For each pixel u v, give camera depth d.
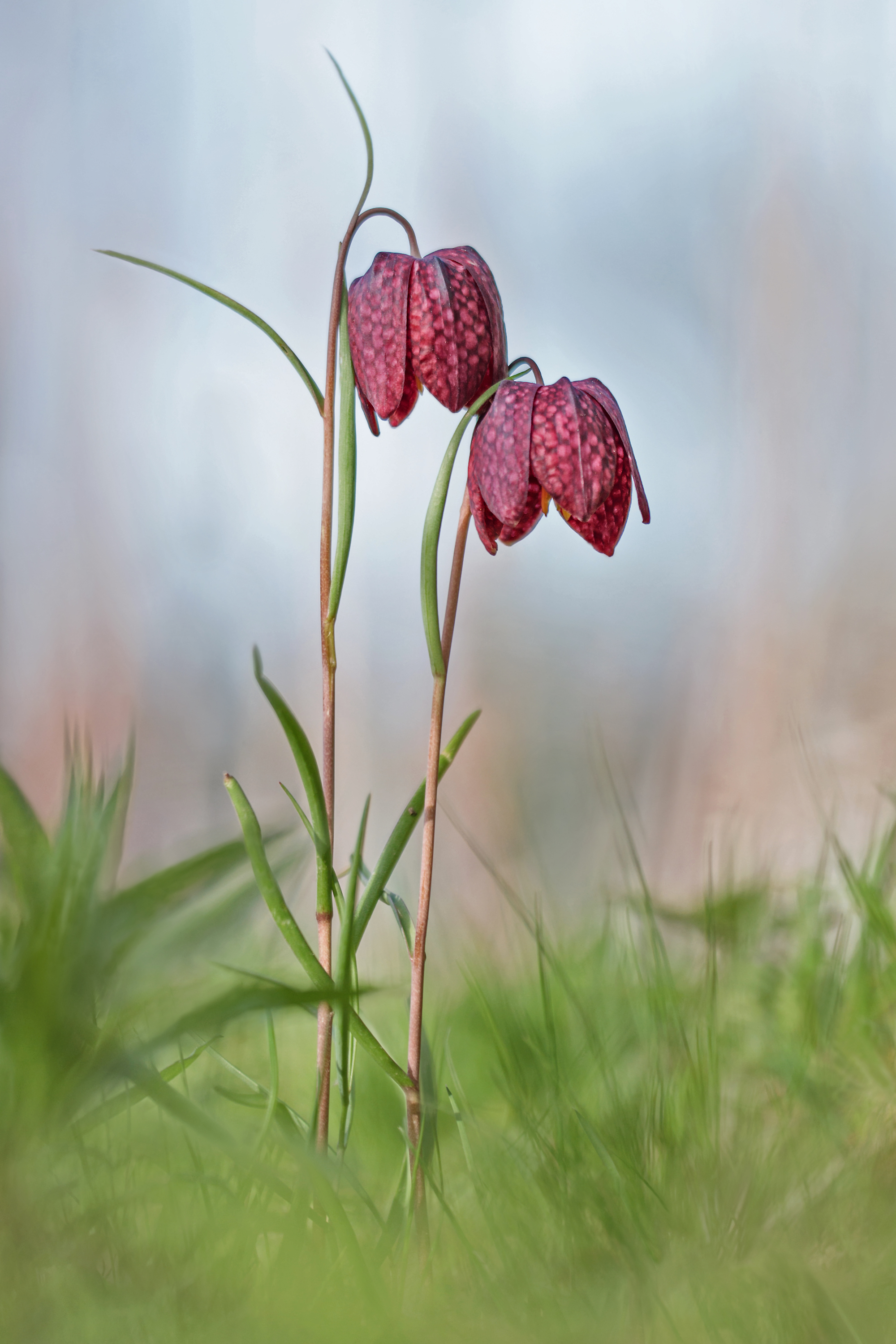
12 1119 1.03
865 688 2.46
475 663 4.48
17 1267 1.04
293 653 4.30
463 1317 1.07
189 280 1.11
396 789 4.23
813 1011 1.19
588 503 1.11
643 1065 1.18
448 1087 1.15
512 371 1.13
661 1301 1.06
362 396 1.13
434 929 1.63
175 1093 1.05
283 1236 1.08
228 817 3.97
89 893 1.03
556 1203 1.10
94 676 4.31
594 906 1.45
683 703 4.04
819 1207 1.10
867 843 1.57
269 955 1.22
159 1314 1.05
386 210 1.12
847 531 3.49
